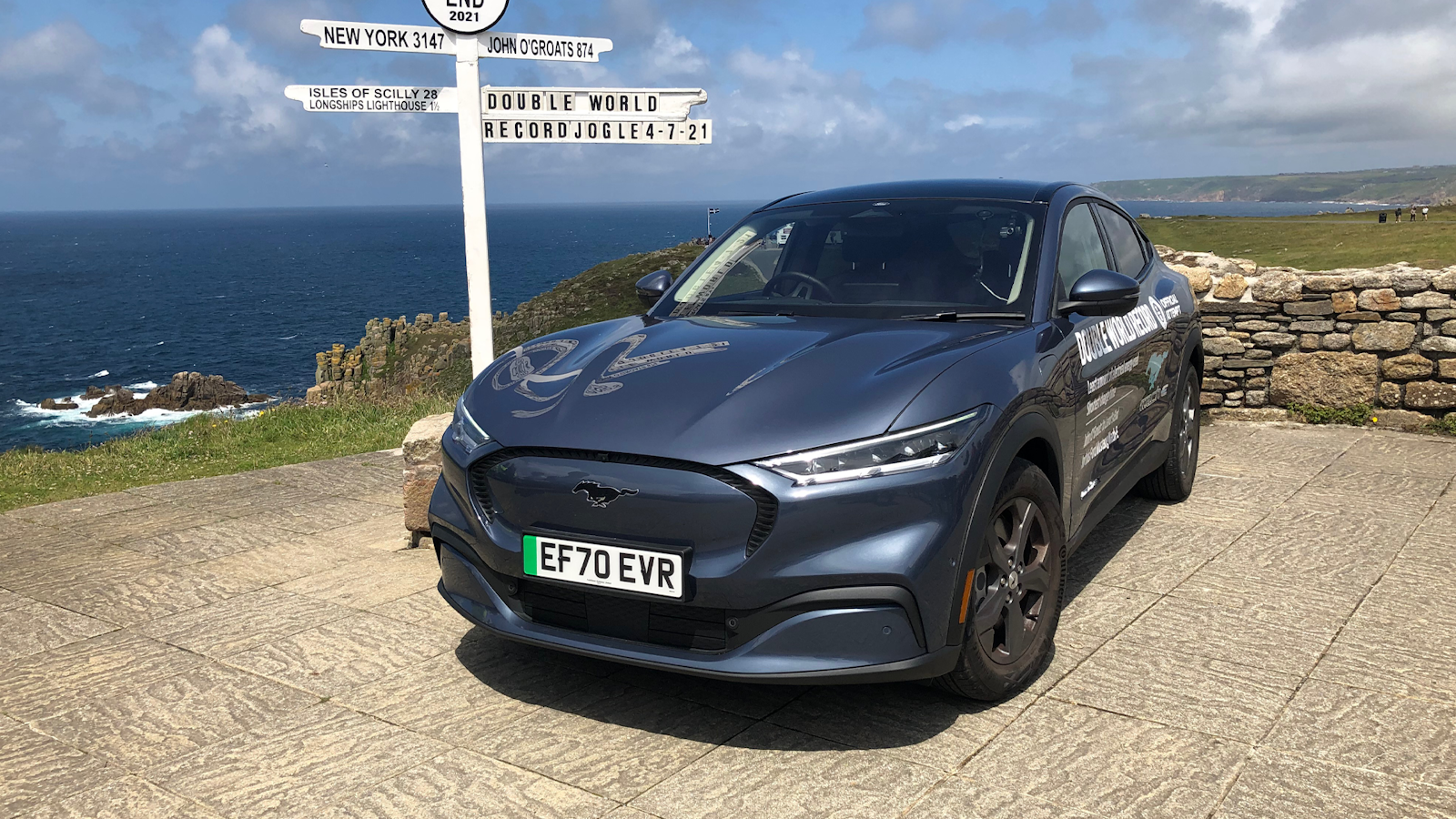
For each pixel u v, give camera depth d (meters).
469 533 2.89
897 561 2.46
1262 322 7.12
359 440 7.96
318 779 2.52
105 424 49.34
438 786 2.47
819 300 3.52
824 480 2.45
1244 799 2.34
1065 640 3.34
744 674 2.50
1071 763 2.52
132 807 2.40
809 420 2.54
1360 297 6.79
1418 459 5.91
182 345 85.38
